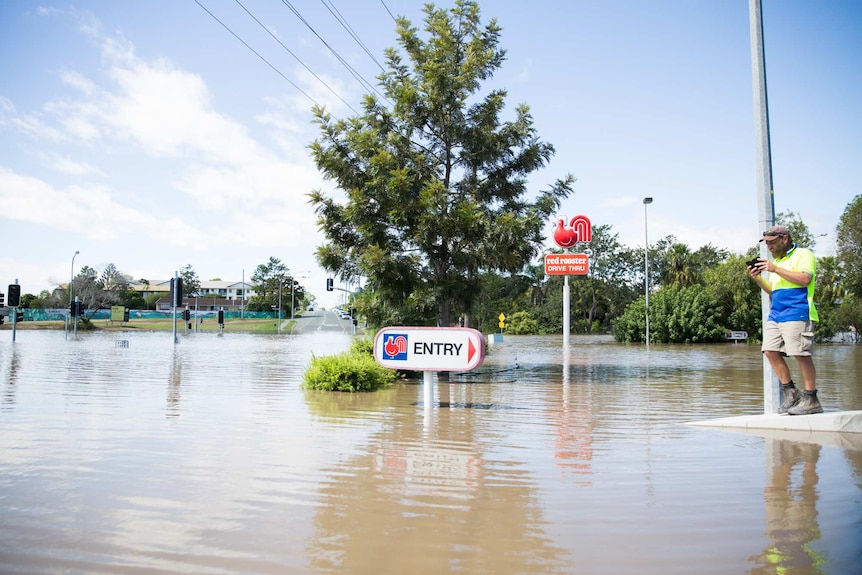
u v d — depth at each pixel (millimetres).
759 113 7629
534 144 15680
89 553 3297
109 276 107250
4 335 39938
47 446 5875
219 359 18797
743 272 40312
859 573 3074
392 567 3152
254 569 3113
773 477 4816
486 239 14055
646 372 15828
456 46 15312
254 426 7074
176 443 6055
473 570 3119
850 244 34531
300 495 4355
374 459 5480
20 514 3898
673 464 5289
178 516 3883
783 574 3066
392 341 8852
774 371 6953
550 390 11453
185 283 153625
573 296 71812
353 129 14617
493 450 5902
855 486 4543
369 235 13906
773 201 7535
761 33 7707
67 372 13836
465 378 13984
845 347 29375
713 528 3699
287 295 134125
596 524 3783
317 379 10859
